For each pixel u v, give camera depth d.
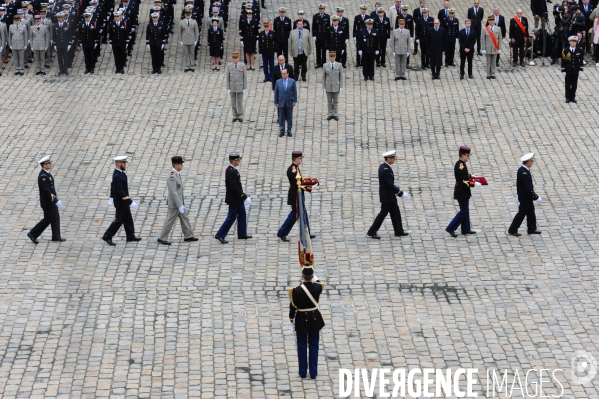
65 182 36.84
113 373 24.97
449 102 44.34
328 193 35.88
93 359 25.61
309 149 39.59
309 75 48.41
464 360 25.58
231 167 32.22
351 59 50.84
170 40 54.12
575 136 40.47
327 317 27.73
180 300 28.77
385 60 50.59
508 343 26.38
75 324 27.39
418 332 26.94
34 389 24.23
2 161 38.62
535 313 27.94
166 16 52.34
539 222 33.66
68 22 47.44
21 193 36.12
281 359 25.62
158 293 29.19
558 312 27.98
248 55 49.06
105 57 51.31
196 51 51.16
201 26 54.16
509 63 49.84
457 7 59.22
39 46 47.81
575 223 33.53
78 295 29.03
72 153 39.25
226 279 30.02
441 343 26.39
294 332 26.89
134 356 25.77
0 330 27.03
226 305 28.47
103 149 39.62
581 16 49.25
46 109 43.66
